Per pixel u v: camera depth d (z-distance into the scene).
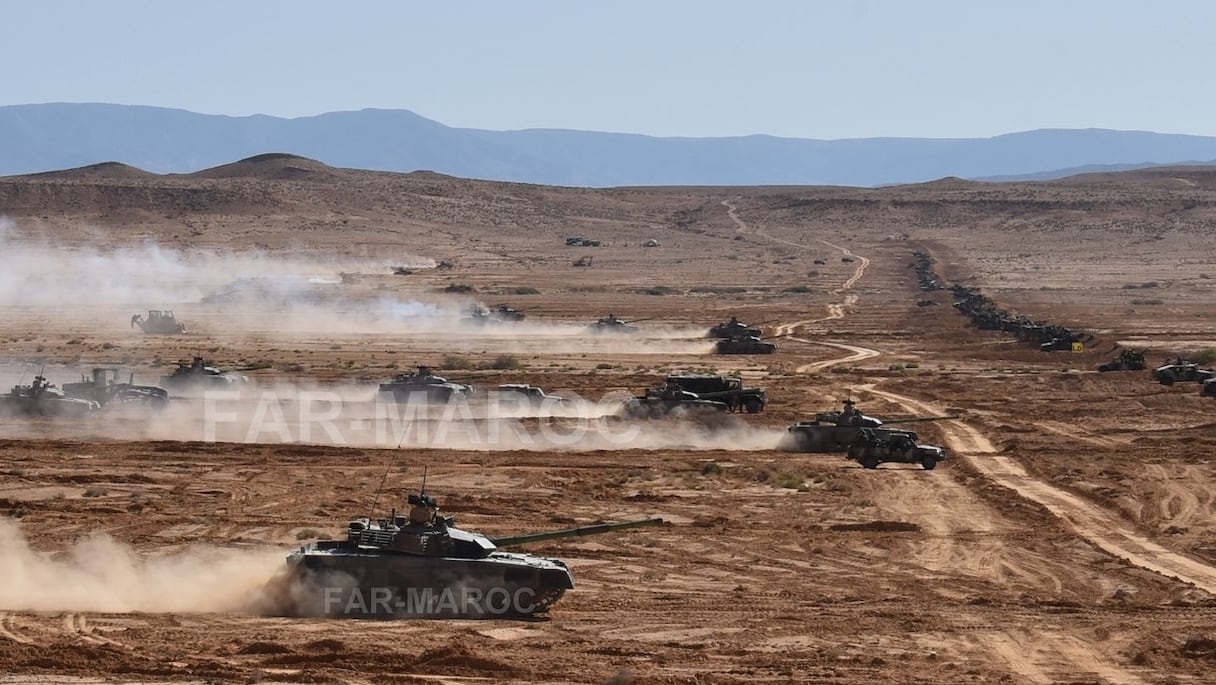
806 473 197.00
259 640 97.38
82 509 156.62
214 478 183.12
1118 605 116.62
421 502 111.56
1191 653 99.44
